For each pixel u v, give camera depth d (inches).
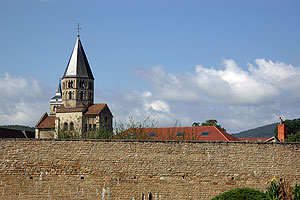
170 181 1451.8
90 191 1421.0
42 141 1421.0
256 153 1499.8
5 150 1407.5
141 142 1454.2
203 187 1462.8
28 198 1400.1
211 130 2871.6
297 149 1519.4
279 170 1502.2
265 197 1343.5
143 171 1444.4
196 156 1471.5
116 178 1433.3
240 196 1342.3
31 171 1407.5
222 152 1485.0
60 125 5147.6
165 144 1462.8
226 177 1476.4
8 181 1400.1
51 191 1408.7
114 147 1443.2
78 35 5610.2
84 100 5349.4
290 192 1433.3
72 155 1425.9
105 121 5241.1
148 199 1439.5
